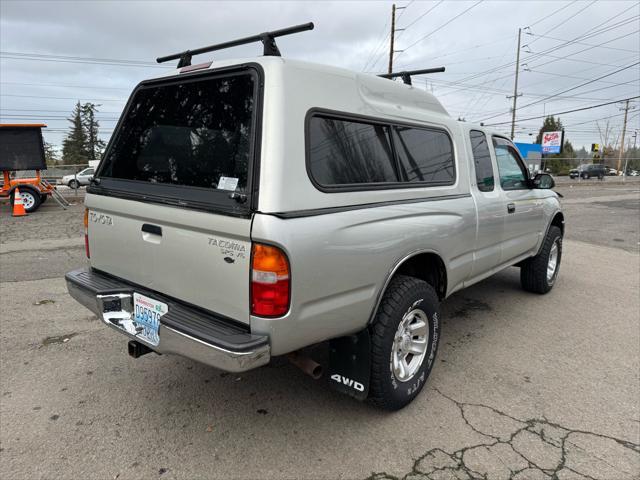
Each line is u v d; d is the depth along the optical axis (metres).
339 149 2.47
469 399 3.13
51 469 2.40
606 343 4.11
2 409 2.95
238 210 2.11
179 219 2.37
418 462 2.49
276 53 2.38
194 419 2.87
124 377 3.38
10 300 5.13
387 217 2.66
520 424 2.85
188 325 2.25
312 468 2.44
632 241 9.52
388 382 2.75
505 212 4.15
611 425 2.85
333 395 3.17
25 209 13.35
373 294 2.60
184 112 2.60
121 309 2.81
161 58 3.29
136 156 2.87
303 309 2.21
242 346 2.04
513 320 4.66
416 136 3.13
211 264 2.26
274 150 2.11
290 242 2.08
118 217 2.83
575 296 5.52
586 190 26.80
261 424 2.83
